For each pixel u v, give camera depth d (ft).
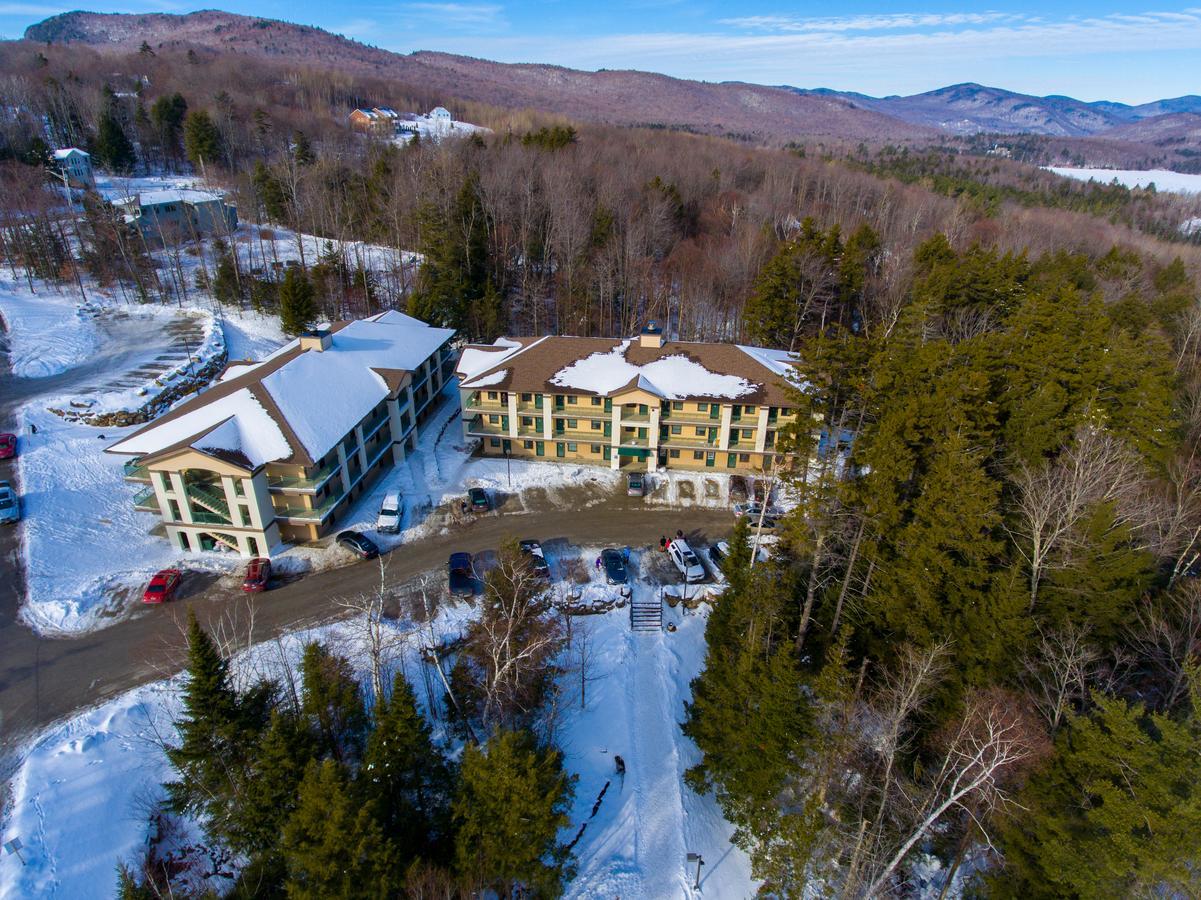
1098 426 124.26
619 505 170.09
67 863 86.99
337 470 152.46
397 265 288.30
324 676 94.32
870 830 89.20
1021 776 81.66
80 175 346.33
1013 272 215.51
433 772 86.84
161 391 192.65
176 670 116.26
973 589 99.76
